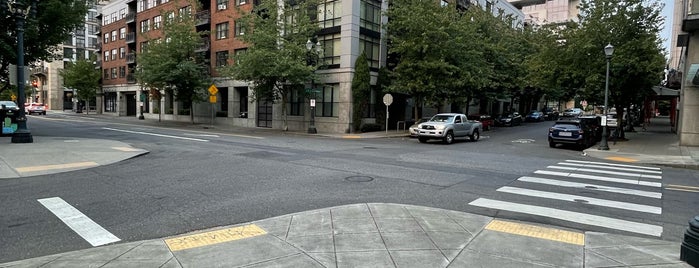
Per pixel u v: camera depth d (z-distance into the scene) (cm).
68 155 1224
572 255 443
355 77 2852
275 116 3331
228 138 2136
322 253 439
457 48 2719
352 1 2845
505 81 3709
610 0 2131
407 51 2750
